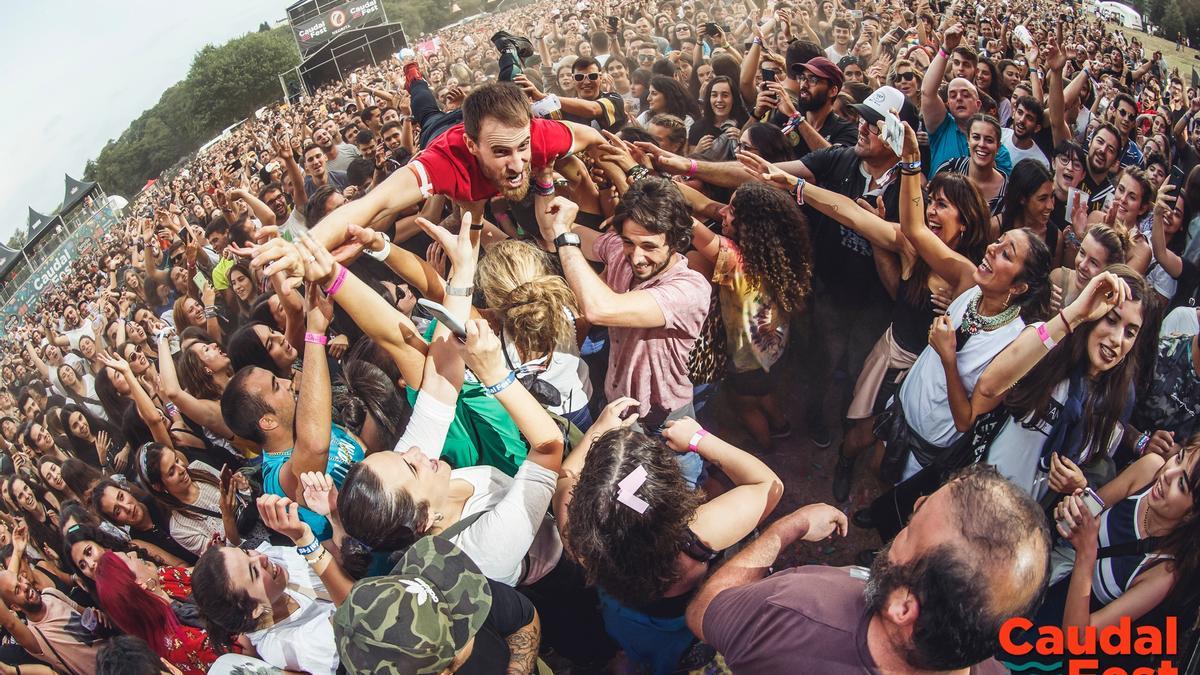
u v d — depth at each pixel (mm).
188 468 3602
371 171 4785
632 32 5676
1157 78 3680
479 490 2521
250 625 2709
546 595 2709
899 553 1720
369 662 1772
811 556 3459
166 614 3295
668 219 2898
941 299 3336
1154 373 3066
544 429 2367
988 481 1691
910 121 3863
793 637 1843
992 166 3502
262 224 4363
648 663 2447
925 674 1728
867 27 4973
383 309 2574
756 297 3422
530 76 5387
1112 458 3240
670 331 3045
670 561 2064
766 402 3723
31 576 3441
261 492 3611
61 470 3518
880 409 3646
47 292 4672
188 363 3621
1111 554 3008
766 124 3875
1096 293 2914
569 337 3014
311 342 2711
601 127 4527
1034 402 3172
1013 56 3775
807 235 3473
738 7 5680
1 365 4289
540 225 3227
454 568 1975
